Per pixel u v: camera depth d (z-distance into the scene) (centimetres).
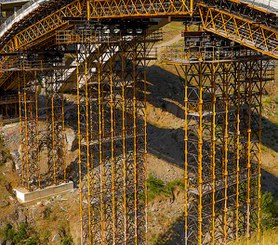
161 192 5681
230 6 3634
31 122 6022
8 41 5753
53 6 4991
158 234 5247
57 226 5328
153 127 6894
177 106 7244
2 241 5134
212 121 3866
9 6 6656
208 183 4031
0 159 6022
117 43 4647
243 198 4684
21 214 5394
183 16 3972
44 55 5638
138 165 5031
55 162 6009
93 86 5219
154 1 4062
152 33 5012
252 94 4300
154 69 7950
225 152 4081
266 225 4694
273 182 6278
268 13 3403
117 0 4303
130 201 5284
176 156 6331
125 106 4919
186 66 3753
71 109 6669
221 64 4075
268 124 7381
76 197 5653
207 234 4788
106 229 4859
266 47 3459
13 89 6881
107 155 5912
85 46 4456
